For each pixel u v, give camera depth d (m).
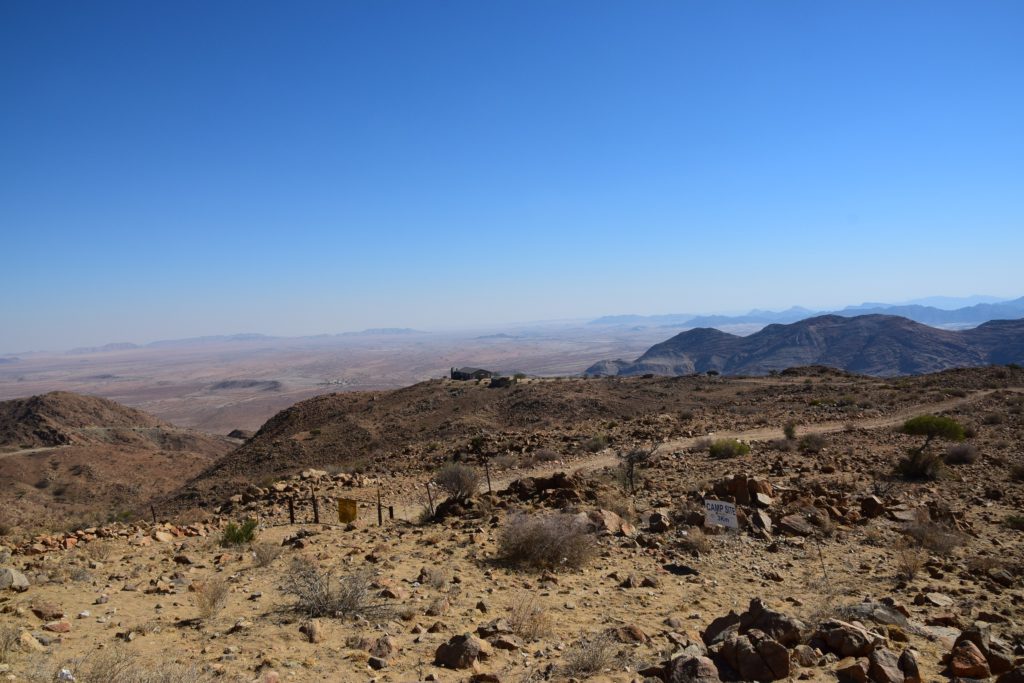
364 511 24.09
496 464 34.59
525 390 88.12
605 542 16.38
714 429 43.69
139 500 85.56
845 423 44.19
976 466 28.06
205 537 19.33
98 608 10.75
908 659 7.30
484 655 8.35
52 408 140.88
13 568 13.39
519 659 8.44
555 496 20.88
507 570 13.81
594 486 22.83
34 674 6.76
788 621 8.38
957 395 55.91
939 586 12.70
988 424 40.94
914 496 22.14
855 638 8.01
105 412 151.50
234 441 162.00
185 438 143.88
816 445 33.97
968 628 9.96
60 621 9.59
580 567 14.20
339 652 8.58
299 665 7.98
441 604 10.78
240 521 22.55
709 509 15.73
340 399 103.31
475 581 12.89
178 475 100.62
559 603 11.52
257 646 8.71
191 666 7.60
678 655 7.60
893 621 9.68
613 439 41.31
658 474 27.84
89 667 7.42
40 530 24.09
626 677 7.65
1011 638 9.38
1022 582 13.17
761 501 19.48
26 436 124.31
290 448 76.19
